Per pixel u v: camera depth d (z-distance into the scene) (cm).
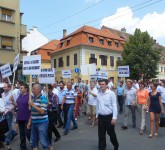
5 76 1184
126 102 1157
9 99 884
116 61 5262
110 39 5275
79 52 4744
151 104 1003
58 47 5484
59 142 921
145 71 4784
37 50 5775
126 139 956
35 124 686
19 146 872
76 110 1447
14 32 2997
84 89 1711
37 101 682
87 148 838
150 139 957
